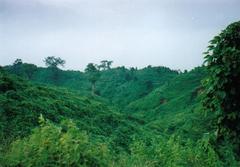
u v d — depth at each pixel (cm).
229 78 668
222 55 678
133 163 882
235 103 673
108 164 545
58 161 495
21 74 15750
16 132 3050
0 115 3438
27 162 493
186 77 13562
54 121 3981
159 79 16762
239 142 677
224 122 680
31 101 4266
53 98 5272
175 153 869
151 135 5106
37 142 514
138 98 14362
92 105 5997
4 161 500
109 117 5219
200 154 804
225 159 713
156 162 895
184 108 10419
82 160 505
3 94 4150
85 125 4288
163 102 12050
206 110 703
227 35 691
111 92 15638
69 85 16462
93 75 14388
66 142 507
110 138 4047
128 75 16850
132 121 6347
